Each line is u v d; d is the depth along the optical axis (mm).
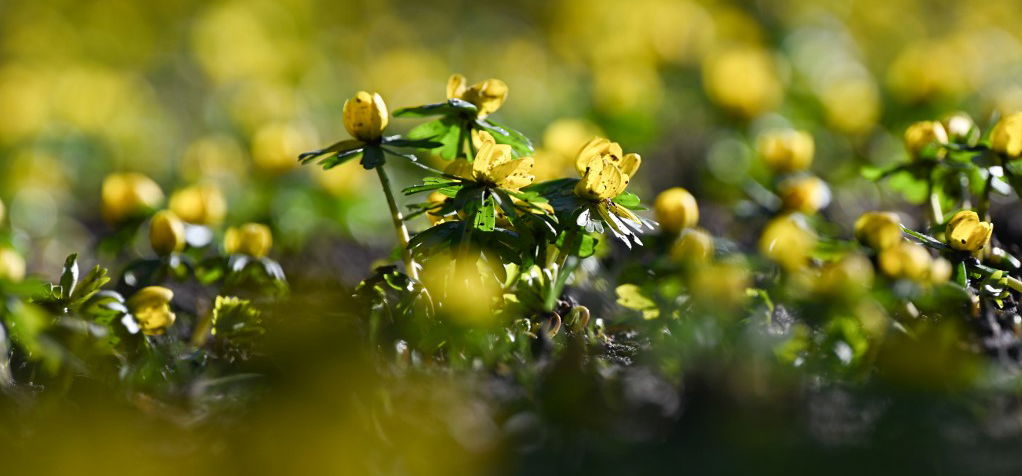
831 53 3033
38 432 1251
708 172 1868
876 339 1292
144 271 1385
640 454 1233
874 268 1337
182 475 1236
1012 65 2777
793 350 1294
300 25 3957
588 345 1320
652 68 2832
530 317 1319
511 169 1278
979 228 1309
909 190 1393
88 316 1308
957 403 1257
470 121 1323
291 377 1270
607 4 3656
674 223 1374
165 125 2945
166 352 1334
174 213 1431
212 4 4039
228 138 2676
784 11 3441
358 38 3885
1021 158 1341
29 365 1314
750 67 2119
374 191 1905
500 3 4336
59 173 2307
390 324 1303
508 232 1301
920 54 2059
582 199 1287
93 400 1269
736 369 1275
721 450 1232
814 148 1981
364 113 1297
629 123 2189
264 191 1662
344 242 1693
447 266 1307
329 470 1240
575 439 1244
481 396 1264
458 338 1297
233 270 1382
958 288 1300
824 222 1492
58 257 1814
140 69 3713
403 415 1251
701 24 3182
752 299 1331
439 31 4066
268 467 1241
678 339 1306
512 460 1234
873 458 1224
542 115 2461
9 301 1298
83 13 3932
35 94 2693
